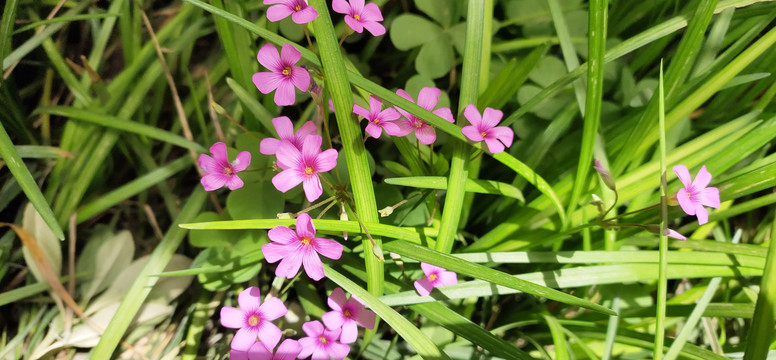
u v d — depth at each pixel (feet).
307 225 0.36
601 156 0.51
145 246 0.58
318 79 0.42
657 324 0.38
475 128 0.39
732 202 0.60
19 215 0.55
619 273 0.46
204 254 0.51
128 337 0.52
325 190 0.50
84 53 0.63
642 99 0.57
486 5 0.53
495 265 0.54
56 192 0.55
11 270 0.54
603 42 0.41
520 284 0.39
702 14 0.43
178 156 0.62
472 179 0.49
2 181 0.56
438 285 0.44
